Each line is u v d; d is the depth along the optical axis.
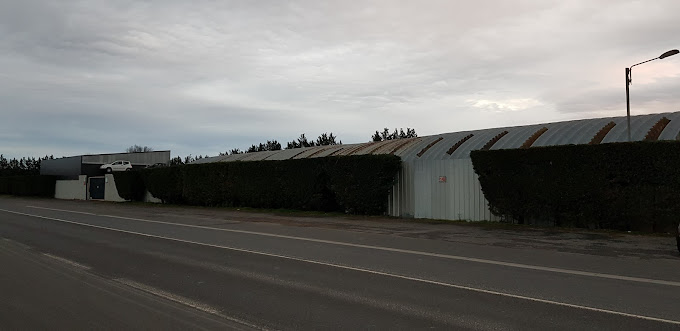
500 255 11.10
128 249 12.20
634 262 10.13
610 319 6.05
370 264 9.98
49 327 5.94
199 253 11.52
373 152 27.70
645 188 15.00
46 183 51.94
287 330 5.73
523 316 6.21
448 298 7.16
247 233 15.77
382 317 6.21
